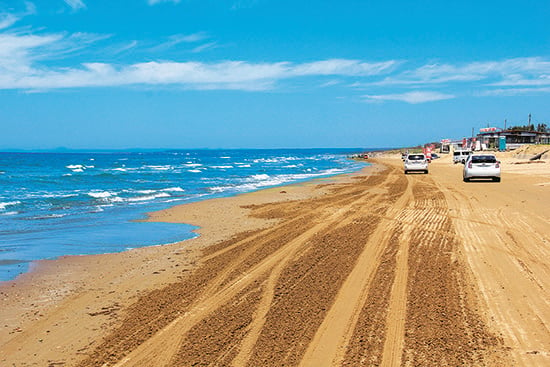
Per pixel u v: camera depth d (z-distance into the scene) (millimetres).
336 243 10875
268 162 92875
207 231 13414
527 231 11945
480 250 9828
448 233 11891
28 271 8984
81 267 9266
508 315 6043
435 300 6648
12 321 6258
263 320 6055
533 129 117312
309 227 13344
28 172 46125
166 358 5031
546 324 5727
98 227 14359
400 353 5008
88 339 5602
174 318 6223
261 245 10914
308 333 5602
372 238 11398
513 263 8703
